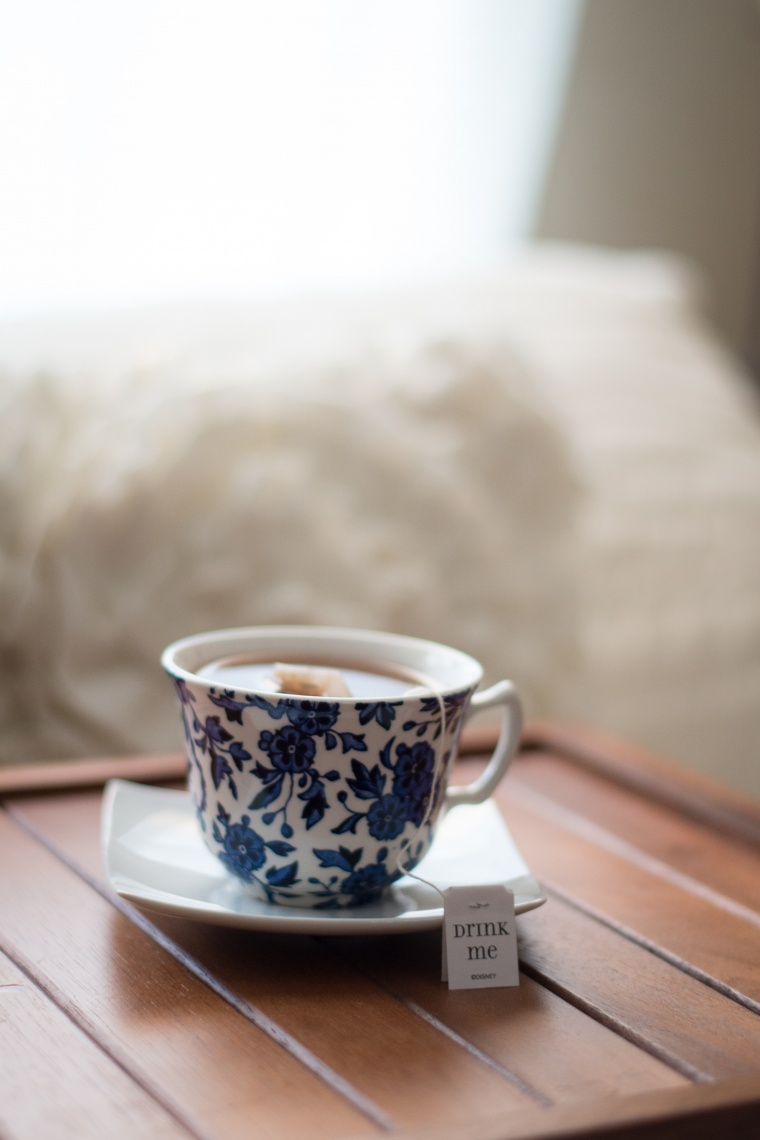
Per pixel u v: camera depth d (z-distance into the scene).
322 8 2.28
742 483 1.64
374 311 1.73
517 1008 0.68
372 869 0.70
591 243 2.70
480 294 1.89
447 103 2.45
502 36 2.47
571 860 0.79
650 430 1.68
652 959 0.71
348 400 1.36
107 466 1.21
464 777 0.88
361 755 0.69
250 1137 0.61
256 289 1.84
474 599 1.30
